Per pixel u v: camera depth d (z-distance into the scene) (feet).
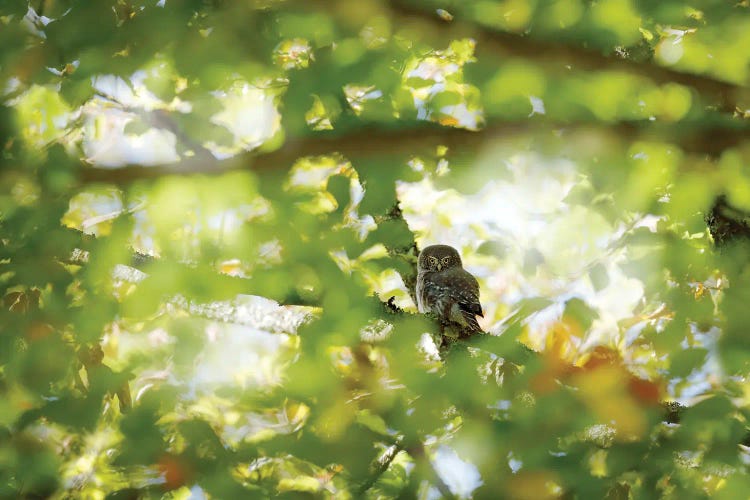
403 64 25.72
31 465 28.17
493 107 25.18
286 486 31.48
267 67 25.66
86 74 25.45
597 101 24.61
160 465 27.96
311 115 28.40
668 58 27.12
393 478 29.73
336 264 24.63
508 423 25.89
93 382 27.02
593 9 24.39
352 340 24.94
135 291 25.08
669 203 26.32
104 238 25.21
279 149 24.99
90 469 31.24
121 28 24.84
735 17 25.52
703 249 30.60
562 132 25.20
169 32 24.68
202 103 26.45
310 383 26.16
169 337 28.81
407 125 25.27
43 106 28.78
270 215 25.58
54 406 26.84
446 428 30.60
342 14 24.41
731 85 25.45
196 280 24.22
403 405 27.76
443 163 27.58
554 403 25.67
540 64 24.54
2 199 25.11
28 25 25.13
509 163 27.63
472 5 24.06
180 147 26.09
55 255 25.25
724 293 28.99
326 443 27.58
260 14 24.76
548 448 25.67
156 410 28.07
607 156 25.38
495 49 24.59
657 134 24.89
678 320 29.37
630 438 25.73
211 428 28.73
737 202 25.82
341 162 30.50
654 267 30.68
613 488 25.59
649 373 29.60
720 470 25.32
